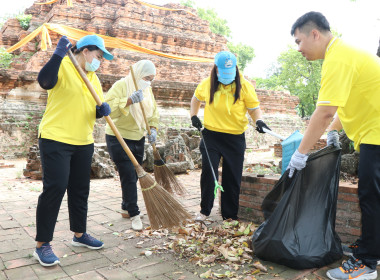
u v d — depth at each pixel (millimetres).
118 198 5074
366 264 2400
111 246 3131
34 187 6047
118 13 16703
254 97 3570
